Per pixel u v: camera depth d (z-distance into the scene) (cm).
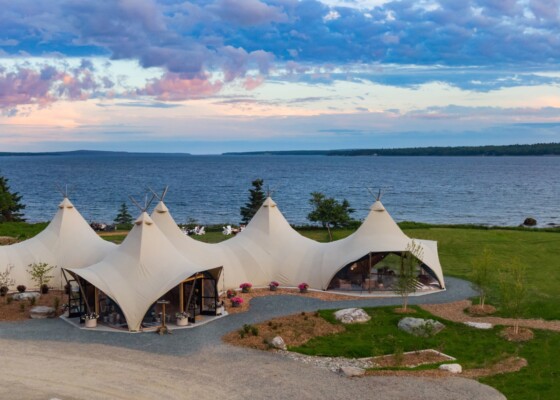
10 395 2331
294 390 2475
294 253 4756
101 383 2497
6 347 3020
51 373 2612
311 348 3083
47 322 3591
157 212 4541
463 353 3025
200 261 4381
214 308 3741
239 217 11506
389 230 4606
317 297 4278
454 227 7531
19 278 4459
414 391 2481
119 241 6600
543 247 6009
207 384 2523
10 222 8494
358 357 2975
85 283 3634
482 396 2433
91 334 3325
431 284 4606
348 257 4466
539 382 2597
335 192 17375
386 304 4022
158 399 2336
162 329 3359
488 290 4156
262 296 4312
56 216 4778
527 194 16625
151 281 3553
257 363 2831
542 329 3409
